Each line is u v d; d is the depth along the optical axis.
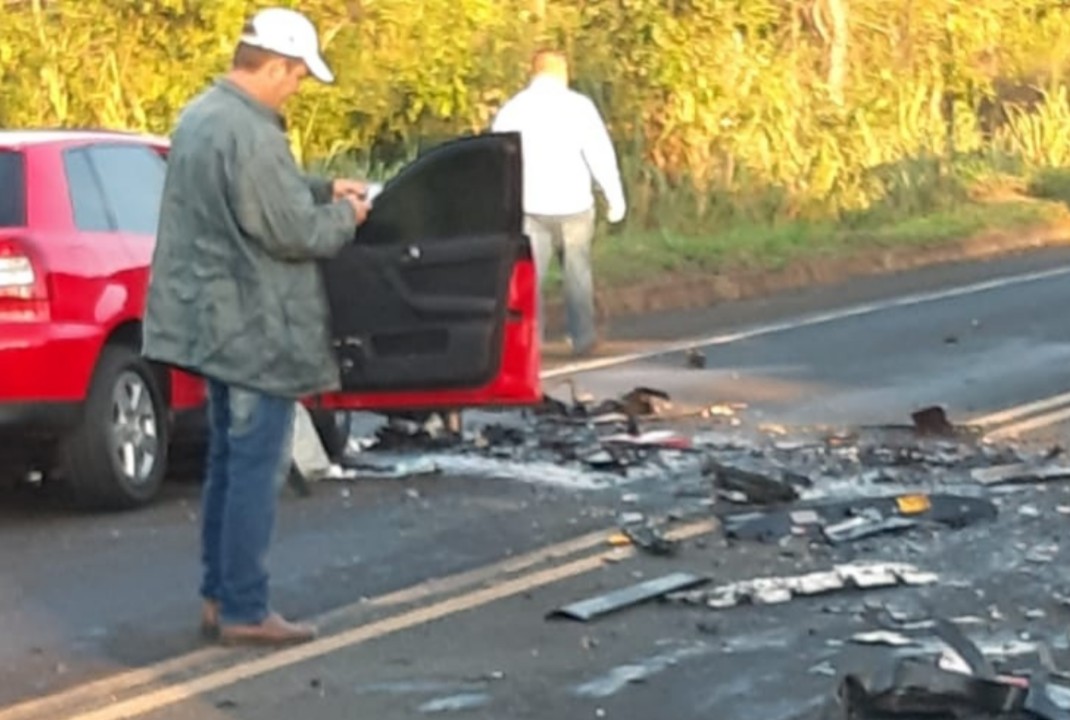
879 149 34.59
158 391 13.55
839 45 35.84
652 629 10.34
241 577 10.07
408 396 13.09
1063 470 14.06
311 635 10.19
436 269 12.73
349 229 10.02
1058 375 18.70
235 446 9.98
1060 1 42.88
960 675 8.81
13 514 13.34
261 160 9.79
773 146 32.25
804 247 28.91
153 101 27.73
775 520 12.43
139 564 11.86
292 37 9.94
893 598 10.86
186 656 9.98
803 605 10.77
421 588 11.16
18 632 10.42
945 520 12.58
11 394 12.48
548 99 20.91
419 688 9.38
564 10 31.11
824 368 19.52
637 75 30.97
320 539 12.33
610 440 15.40
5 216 12.77
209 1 27.47
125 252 13.32
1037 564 11.55
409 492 13.73
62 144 13.31
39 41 27.30
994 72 42.75
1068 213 35.12
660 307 25.31
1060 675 9.27
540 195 20.83
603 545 12.16
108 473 13.08
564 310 22.95
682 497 13.41
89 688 9.48
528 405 13.18
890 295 25.88
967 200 35.69
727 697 9.21
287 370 9.95
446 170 12.70
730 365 19.88
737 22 32.66
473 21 29.20
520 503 13.32
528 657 9.86
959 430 15.66
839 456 14.70
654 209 30.12
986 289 26.27
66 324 12.70
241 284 9.88
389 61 28.66
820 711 8.98
